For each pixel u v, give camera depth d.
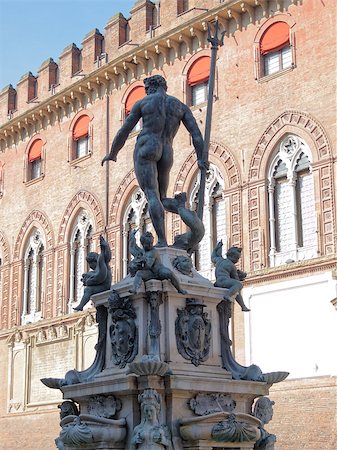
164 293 10.44
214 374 10.59
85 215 42.00
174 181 36.09
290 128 31.89
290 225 31.50
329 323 28.86
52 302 42.84
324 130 30.62
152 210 11.35
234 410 10.51
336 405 28.06
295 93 32.00
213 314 10.95
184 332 10.48
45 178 45.12
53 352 41.81
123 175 39.56
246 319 31.55
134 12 40.31
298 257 30.92
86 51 43.09
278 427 29.56
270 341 30.61
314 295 29.52
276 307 30.67
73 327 40.53
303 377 29.31
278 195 32.28
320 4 31.88
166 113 11.70
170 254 11.11
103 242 11.51
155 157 11.49
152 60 38.88
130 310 10.53
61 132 44.53
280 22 33.28
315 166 30.62
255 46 34.03
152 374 9.66
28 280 45.66
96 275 11.30
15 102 48.50
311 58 31.77
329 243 29.58
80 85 42.47
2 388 45.19
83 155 42.59
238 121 34.00
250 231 32.50
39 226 44.91
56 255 43.22
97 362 11.10
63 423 10.76
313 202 30.94
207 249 34.34
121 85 40.84
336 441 27.72
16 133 47.91
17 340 44.78
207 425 9.74
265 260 31.78
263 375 10.77
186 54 37.12
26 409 43.00
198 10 36.69
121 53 40.66
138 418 9.95
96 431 9.79
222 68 35.19
